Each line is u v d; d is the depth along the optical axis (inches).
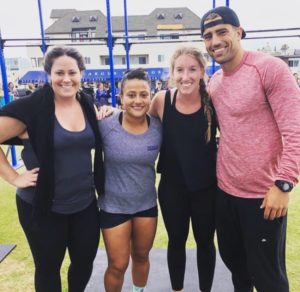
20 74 1598.2
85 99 75.3
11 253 122.3
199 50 78.8
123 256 82.0
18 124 67.7
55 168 69.7
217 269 107.8
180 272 91.7
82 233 77.2
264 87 66.2
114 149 77.5
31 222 71.7
